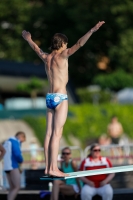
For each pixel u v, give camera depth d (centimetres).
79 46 2127
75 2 10150
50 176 2173
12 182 3381
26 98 9431
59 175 2156
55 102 2180
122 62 10006
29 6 10588
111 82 9244
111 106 7788
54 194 3288
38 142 6756
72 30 10275
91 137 7300
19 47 10438
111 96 9362
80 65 10706
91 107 7625
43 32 10688
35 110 7450
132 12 9838
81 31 10044
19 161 3397
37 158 4681
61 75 2181
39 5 10744
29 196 3481
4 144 3409
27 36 2284
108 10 9869
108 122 7556
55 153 2167
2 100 9181
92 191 3159
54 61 2191
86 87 10681
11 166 3366
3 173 3922
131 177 3794
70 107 7506
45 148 2197
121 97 9212
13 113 7175
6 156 3381
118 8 9775
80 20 9975
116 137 5572
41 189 3916
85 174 2206
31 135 6756
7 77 8800
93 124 7412
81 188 3300
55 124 2180
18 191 3428
